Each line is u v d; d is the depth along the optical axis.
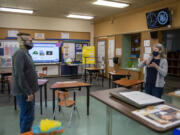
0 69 7.05
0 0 4.97
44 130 1.13
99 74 8.38
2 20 6.87
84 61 7.45
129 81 3.58
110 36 7.38
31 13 6.84
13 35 7.12
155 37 4.95
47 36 7.73
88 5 5.48
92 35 8.78
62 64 8.16
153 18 4.87
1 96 4.71
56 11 6.44
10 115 3.34
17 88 1.95
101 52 8.20
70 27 8.17
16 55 1.92
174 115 1.00
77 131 2.66
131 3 5.13
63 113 3.44
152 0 4.79
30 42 2.10
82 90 5.39
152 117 0.97
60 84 3.16
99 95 1.46
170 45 8.50
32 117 2.11
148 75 2.72
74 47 8.38
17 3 5.32
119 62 6.79
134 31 5.92
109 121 1.61
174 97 2.33
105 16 7.30
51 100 4.33
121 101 1.29
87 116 3.28
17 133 2.61
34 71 2.11
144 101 1.18
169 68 7.66
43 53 7.72
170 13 4.46
